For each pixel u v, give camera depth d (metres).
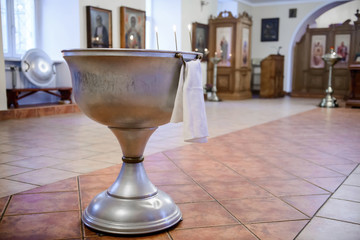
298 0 14.69
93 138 4.84
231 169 3.32
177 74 1.87
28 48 8.22
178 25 10.81
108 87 1.77
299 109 9.40
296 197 2.57
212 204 2.40
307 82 14.95
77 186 2.74
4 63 6.60
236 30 12.13
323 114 8.25
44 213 2.20
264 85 13.70
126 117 1.86
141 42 9.68
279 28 15.25
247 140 4.85
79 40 8.02
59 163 3.46
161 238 1.90
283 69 14.46
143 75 1.75
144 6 9.86
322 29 14.44
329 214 2.26
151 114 1.86
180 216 2.12
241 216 2.21
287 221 2.14
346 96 13.20
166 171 3.20
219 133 5.41
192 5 11.36
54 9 8.16
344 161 3.72
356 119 7.34
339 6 15.47
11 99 7.05
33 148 4.14
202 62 12.03
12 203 2.36
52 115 7.31
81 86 1.85
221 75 12.66
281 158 3.82
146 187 2.06
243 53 12.61
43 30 8.34
